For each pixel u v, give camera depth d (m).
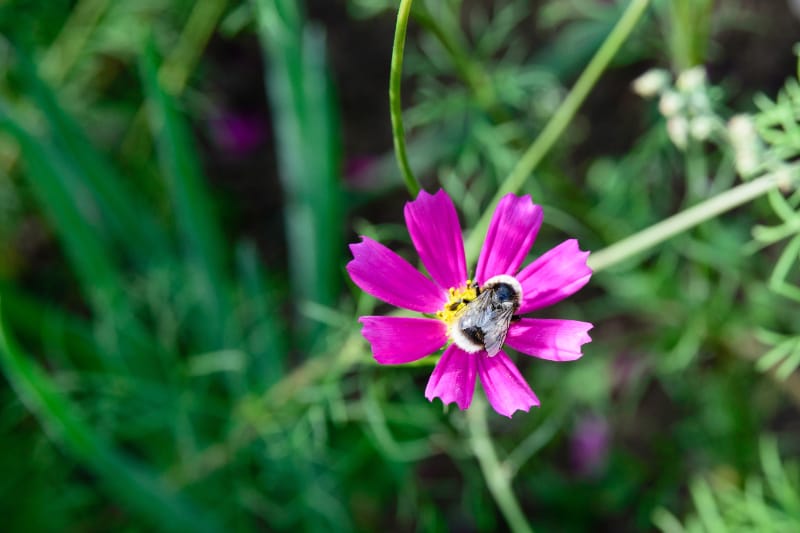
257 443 0.59
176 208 0.61
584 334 0.41
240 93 0.74
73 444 0.52
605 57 0.45
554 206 0.60
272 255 0.71
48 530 0.59
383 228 0.69
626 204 0.61
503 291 0.41
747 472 0.60
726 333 0.59
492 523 0.64
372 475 0.61
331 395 0.51
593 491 0.64
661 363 0.60
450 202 0.42
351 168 0.70
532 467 0.62
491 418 0.61
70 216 0.59
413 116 0.59
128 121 0.69
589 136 0.70
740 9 0.71
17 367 0.48
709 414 0.62
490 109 0.55
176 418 0.59
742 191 0.43
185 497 0.58
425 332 0.41
